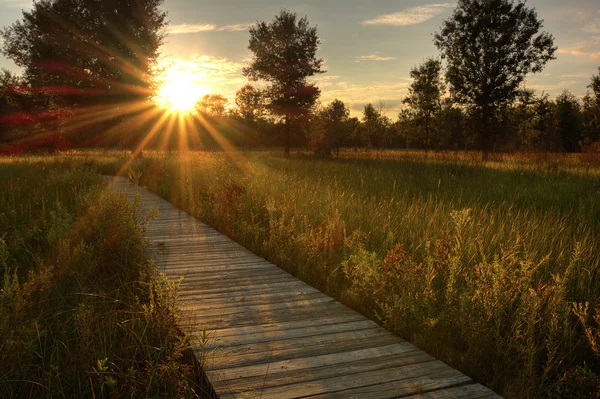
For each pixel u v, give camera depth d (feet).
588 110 130.41
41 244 21.63
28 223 24.03
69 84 110.22
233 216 28.86
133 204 23.81
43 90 114.21
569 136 171.01
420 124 129.90
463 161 62.80
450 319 13.20
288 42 114.83
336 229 23.35
